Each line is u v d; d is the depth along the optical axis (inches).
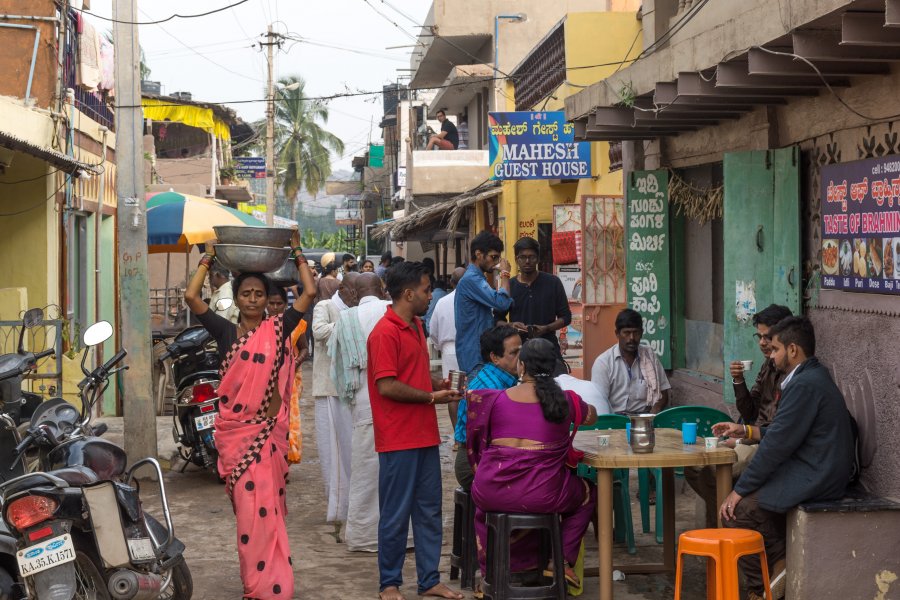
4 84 451.5
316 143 2468.0
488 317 313.1
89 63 516.4
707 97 276.4
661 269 373.1
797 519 214.5
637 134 362.6
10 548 197.9
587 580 252.1
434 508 238.5
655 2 385.4
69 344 472.1
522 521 217.3
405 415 233.8
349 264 817.5
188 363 406.0
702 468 251.1
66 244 487.8
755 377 292.5
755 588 224.8
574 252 529.7
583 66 583.2
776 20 211.3
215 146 1293.1
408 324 236.4
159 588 203.5
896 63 221.3
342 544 290.8
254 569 215.9
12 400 266.8
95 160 558.6
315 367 316.5
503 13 896.9
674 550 256.7
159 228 547.8
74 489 196.7
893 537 214.5
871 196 229.5
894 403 219.8
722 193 331.6
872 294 230.8
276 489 219.9
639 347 319.3
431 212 776.9
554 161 529.3
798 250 271.4
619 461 218.5
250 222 598.5
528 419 218.8
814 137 266.7
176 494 356.5
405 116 1565.0
